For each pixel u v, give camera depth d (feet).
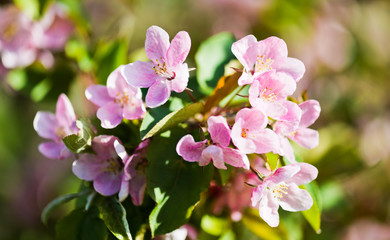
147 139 1.59
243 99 1.71
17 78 2.02
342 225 2.05
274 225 1.57
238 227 1.76
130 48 2.52
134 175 1.60
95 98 1.61
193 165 1.59
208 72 1.75
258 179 1.63
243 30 2.42
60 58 2.03
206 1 2.48
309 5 2.42
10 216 2.54
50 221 2.43
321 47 2.53
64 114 1.67
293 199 1.58
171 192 1.57
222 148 1.53
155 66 1.58
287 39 2.42
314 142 1.63
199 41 2.44
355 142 2.13
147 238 1.61
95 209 1.65
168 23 2.57
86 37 2.06
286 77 1.56
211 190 1.70
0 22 2.02
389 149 2.47
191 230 1.71
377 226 2.16
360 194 2.21
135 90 1.56
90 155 1.61
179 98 1.64
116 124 1.59
